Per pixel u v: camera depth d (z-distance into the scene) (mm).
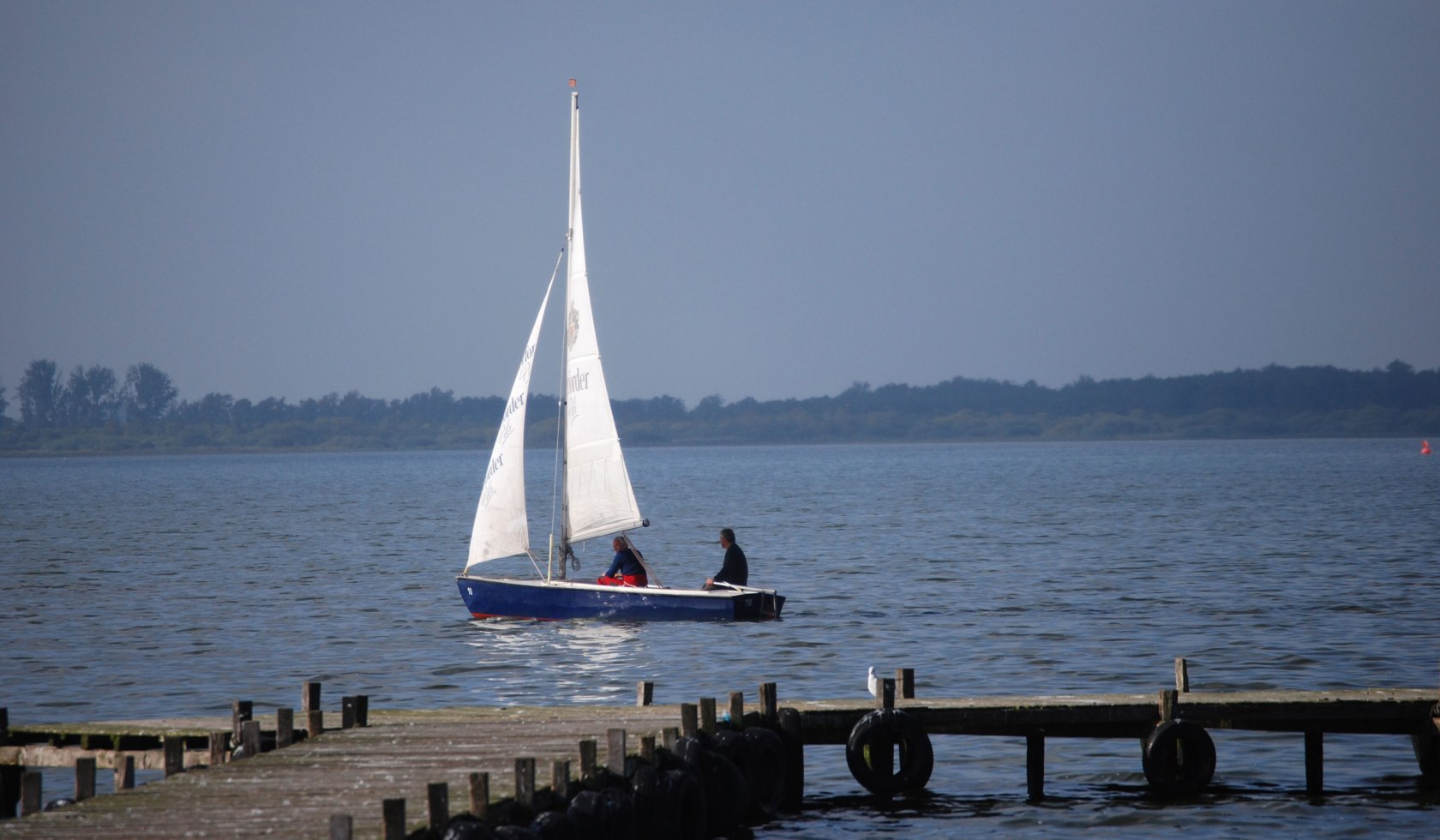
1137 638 127438
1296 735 89438
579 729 71938
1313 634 127812
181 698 103188
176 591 173750
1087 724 78375
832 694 102438
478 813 51406
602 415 139625
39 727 75562
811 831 70875
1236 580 173375
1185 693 80500
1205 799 76062
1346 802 75062
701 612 135625
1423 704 78375
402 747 67312
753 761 71250
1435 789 77438
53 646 128125
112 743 74000
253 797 56469
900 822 72500
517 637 130625
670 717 75750
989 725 77125
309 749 66812
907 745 76938
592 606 136875
